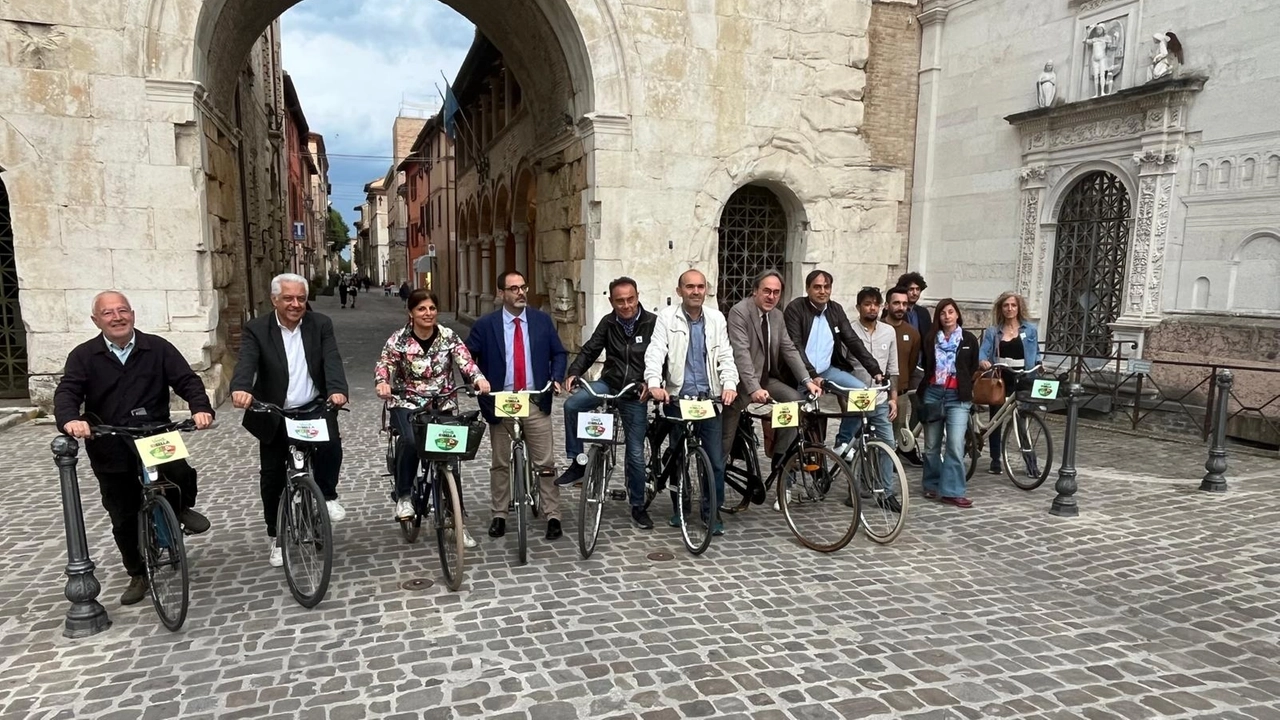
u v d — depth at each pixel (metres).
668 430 5.65
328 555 4.09
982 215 11.91
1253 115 8.39
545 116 13.98
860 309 6.24
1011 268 11.42
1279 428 8.15
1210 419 8.63
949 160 12.55
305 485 4.21
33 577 4.71
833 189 12.79
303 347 4.66
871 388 5.70
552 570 4.86
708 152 11.88
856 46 12.53
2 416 9.00
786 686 3.47
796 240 12.98
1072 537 5.62
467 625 4.07
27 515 5.88
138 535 4.28
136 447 3.81
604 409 5.70
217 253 10.81
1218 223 8.78
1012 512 6.24
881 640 3.95
